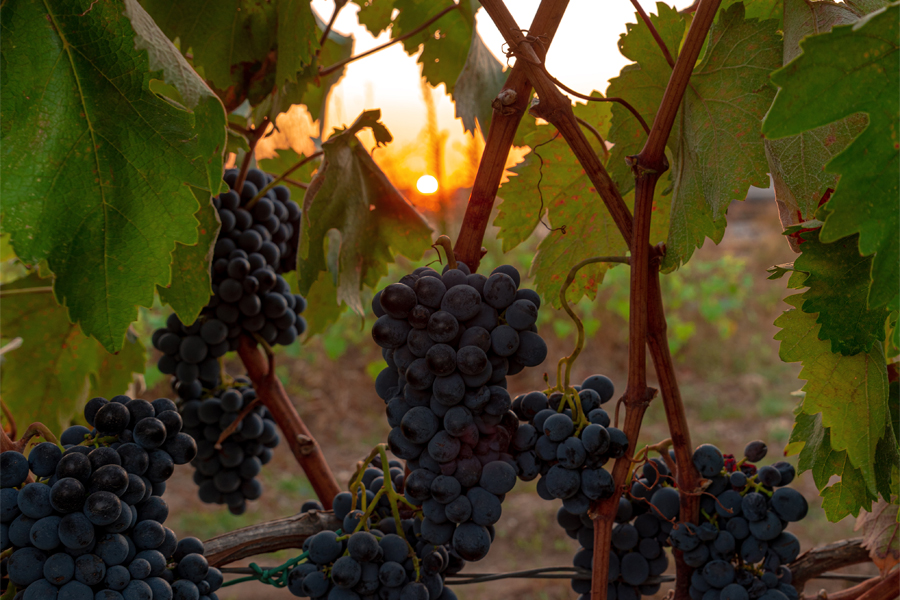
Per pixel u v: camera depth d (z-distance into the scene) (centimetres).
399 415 87
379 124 128
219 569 105
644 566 106
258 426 139
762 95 91
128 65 79
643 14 98
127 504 81
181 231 84
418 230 144
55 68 78
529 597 452
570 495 90
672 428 99
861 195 59
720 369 777
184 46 121
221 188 90
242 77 126
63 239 80
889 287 60
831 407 92
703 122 96
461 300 81
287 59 119
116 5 77
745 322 867
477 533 85
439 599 97
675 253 97
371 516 103
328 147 123
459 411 82
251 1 119
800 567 116
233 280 124
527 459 93
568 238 127
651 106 108
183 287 103
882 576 108
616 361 776
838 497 97
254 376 135
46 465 78
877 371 91
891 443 93
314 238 124
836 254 86
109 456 80
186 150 82
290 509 556
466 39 164
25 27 77
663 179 117
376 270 147
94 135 80
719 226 94
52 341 147
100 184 81
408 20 165
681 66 84
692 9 108
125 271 82
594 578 92
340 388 738
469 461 85
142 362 155
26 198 77
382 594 92
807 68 57
